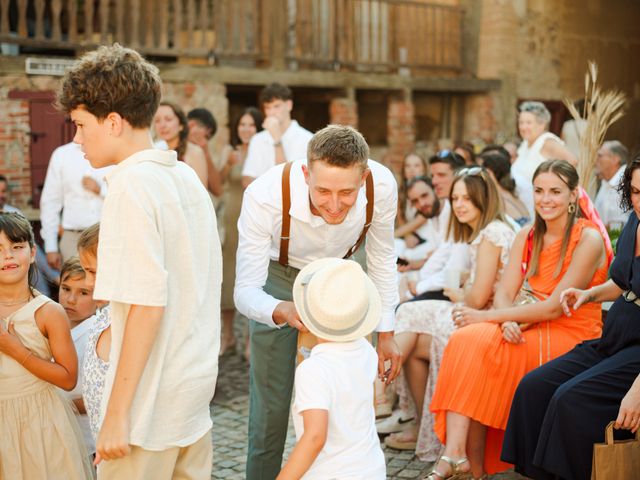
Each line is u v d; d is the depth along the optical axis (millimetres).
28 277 3092
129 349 2191
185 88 9594
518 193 6051
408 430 4629
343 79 11109
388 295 3455
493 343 3826
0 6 8352
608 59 14812
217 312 2498
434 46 12492
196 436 2414
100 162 2332
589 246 3924
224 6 10172
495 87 12938
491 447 3979
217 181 6621
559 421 3400
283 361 3469
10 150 8445
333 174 2709
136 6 9227
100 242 2217
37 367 2949
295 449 2461
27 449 2977
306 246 3301
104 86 2260
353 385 2578
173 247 2299
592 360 3643
